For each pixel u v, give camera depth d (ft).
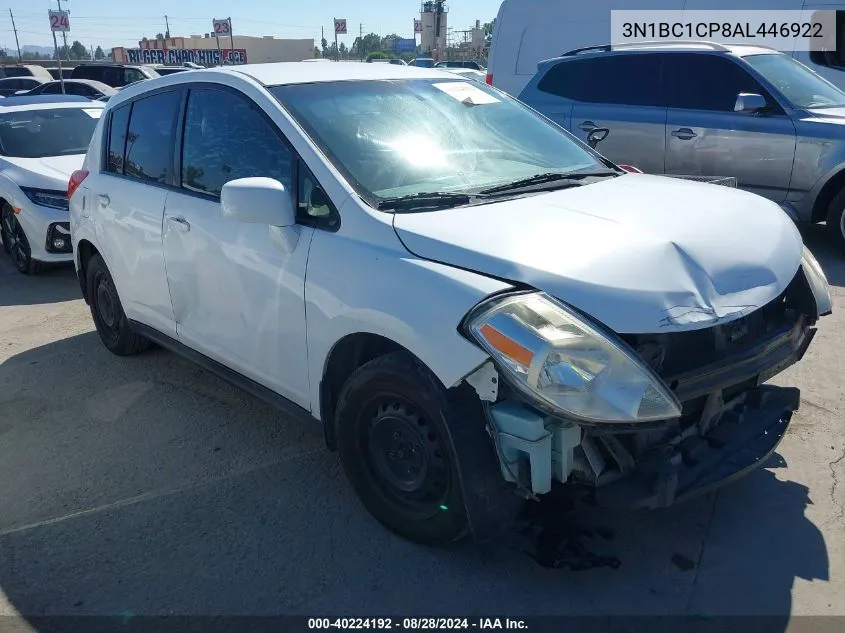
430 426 8.82
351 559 9.64
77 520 10.69
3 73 98.12
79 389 15.23
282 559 9.69
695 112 24.13
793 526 9.93
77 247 16.61
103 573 9.53
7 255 27.66
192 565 9.64
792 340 9.75
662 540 9.73
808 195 22.40
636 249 8.57
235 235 11.28
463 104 12.57
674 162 24.73
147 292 14.11
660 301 8.02
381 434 9.60
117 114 15.29
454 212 9.55
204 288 12.25
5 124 26.43
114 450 12.69
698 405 9.01
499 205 9.84
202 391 14.92
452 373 8.12
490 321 7.87
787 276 9.29
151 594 9.13
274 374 11.18
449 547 9.76
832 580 8.93
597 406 7.66
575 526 9.78
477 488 8.44
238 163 11.58
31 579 9.45
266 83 11.53
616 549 9.57
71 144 26.89
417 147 11.10
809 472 11.12
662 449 8.58
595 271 8.17
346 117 11.12
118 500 11.18
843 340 16.16
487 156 11.61
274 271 10.57
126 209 14.20
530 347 7.63
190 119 12.81
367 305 9.05
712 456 8.99
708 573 9.14
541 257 8.32
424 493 9.25
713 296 8.39
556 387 7.61
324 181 10.11
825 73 28.96
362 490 10.16
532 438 7.98
